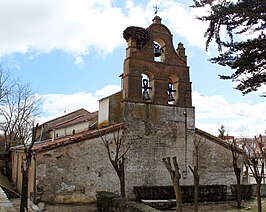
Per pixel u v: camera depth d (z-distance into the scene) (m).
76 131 30.86
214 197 19.97
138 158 19.67
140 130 20.02
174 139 20.86
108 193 16.30
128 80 20.22
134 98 20.19
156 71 21.08
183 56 22.23
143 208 11.99
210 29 10.17
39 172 17.05
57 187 17.34
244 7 9.45
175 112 21.22
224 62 10.38
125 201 13.48
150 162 19.94
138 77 20.48
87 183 18.14
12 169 29.47
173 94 21.91
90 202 18.00
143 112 20.30
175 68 21.75
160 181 19.94
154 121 20.50
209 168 21.78
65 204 17.31
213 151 22.17
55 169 17.45
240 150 23.27
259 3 9.38
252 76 10.36
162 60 21.89
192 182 20.80
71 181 17.75
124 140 19.45
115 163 15.00
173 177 12.14
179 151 20.86
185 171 20.72
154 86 20.92
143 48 20.94
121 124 19.69
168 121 20.92
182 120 21.33
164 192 19.06
